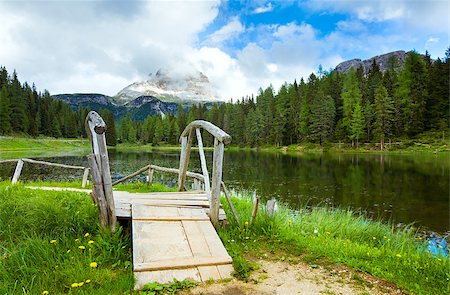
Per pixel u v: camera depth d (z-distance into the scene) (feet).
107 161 15.48
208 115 375.66
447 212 43.65
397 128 202.69
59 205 17.62
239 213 22.53
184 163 25.04
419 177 76.84
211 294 11.07
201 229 15.64
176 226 15.55
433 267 14.73
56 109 419.74
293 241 17.19
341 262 14.51
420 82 202.69
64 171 83.61
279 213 23.84
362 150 189.57
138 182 41.75
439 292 12.11
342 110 232.12
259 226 18.89
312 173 87.25
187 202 19.25
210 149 270.87
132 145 391.24
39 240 14.29
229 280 12.16
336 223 24.58
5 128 268.82
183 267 12.29
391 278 12.96
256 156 172.76
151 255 12.64
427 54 242.99
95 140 15.85
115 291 10.90
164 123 383.45
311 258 14.87
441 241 31.19
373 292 11.74
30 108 342.44
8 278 11.95
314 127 226.58
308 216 27.63
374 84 233.35
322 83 264.93
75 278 11.77
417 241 26.16
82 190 24.85
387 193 57.26
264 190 60.13
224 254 13.50
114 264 13.20
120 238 15.47
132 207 17.26
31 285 11.15
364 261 14.71
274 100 300.81
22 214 17.22
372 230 24.61
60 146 285.23
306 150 218.79
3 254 13.74
